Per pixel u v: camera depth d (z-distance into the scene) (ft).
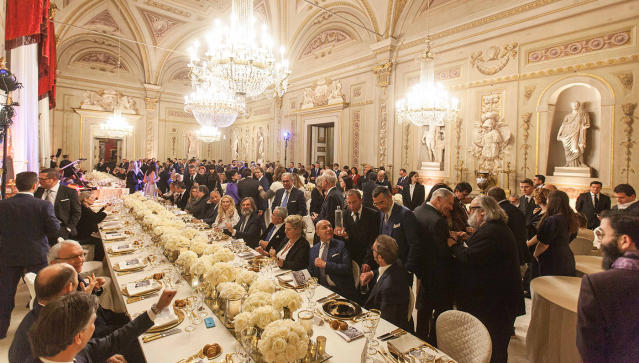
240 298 6.58
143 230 14.69
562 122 22.79
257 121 58.49
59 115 53.01
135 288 8.20
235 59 17.90
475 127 26.76
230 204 16.42
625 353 4.15
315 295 8.34
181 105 63.77
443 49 28.91
